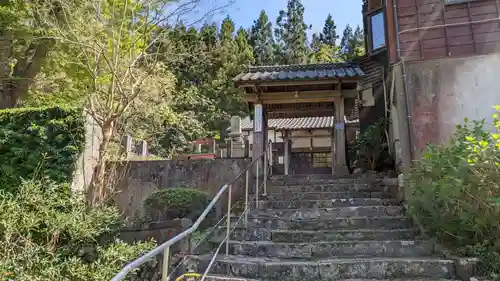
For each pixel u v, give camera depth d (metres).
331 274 3.93
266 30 35.25
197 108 18.89
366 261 3.97
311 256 4.48
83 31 7.59
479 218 3.93
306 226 5.35
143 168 7.82
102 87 8.23
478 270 3.69
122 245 4.79
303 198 6.69
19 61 9.84
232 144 12.11
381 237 4.86
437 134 6.26
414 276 3.88
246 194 5.58
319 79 8.38
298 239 4.90
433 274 3.88
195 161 7.77
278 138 17.55
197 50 10.71
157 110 9.88
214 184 7.60
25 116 7.00
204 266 4.17
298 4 37.12
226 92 20.83
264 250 4.58
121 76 7.61
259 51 33.16
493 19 6.70
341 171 8.62
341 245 4.53
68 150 6.73
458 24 6.80
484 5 6.79
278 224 5.46
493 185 3.88
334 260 4.15
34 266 4.52
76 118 6.95
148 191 7.68
